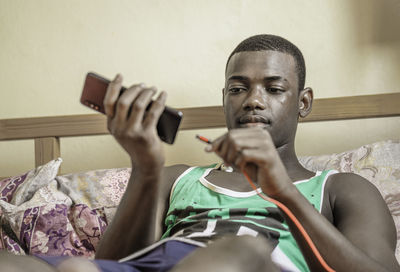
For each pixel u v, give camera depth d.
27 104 1.91
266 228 0.95
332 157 1.40
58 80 1.91
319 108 1.58
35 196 1.37
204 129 1.78
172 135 0.79
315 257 0.81
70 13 1.92
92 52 1.90
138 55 1.87
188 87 1.82
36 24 1.93
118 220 0.85
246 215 0.99
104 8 1.90
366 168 1.33
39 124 1.72
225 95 1.20
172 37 1.85
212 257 0.53
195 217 1.01
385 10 1.70
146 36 1.87
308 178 1.11
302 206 0.81
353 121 1.68
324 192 1.07
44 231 1.31
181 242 0.81
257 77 1.12
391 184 1.28
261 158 0.73
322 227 0.82
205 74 1.82
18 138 1.72
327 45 1.74
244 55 1.16
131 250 0.86
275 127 1.11
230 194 1.05
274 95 1.12
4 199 1.43
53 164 1.46
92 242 1.32
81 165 1.85
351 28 1.73
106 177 1.45
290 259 0.92
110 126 0.73
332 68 1.73
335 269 0.83
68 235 1.32
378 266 0.83
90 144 1.86
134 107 0.70
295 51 1.21
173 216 1.07
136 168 0.85
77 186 1.43
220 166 1.19
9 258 0.54
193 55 1.83
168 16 1.86
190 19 1.85
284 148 1.14
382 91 1.69
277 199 0.80
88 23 1.91
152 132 0.72
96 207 1.38
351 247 0.83
